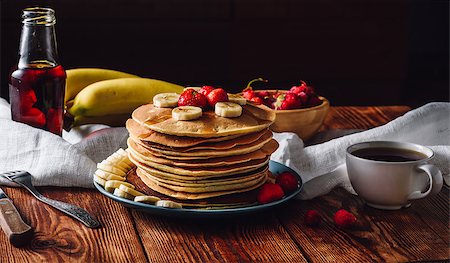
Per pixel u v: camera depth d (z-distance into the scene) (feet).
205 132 3.23
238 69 8.31
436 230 3.25
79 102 4.19
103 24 7.97
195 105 3.40
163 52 8.14
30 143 3.76
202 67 8.25
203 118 3.33
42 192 3.57
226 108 3.34
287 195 3.40
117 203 3.46
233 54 8.26
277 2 8.18
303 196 3.51
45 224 3.26
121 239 3.15
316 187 3.54
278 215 3.36
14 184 3.60
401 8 8.39
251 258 3.03
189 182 3.26
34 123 3.95
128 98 4.23
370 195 3.40
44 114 3.95
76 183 3.60
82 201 3.48
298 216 3.36
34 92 3.92
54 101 3.96
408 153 3.47
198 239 3.16
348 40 8.40
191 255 3.04
